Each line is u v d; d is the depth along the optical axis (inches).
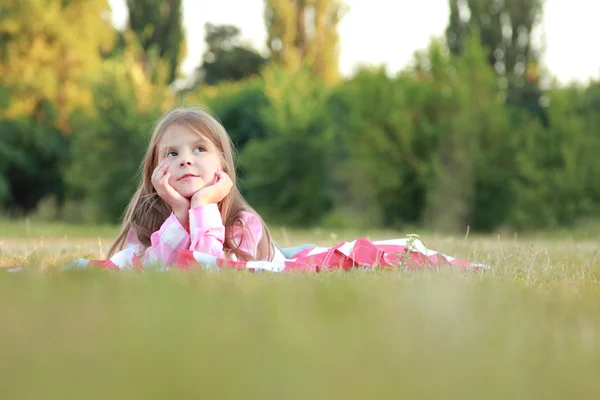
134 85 1162.0
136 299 68.4
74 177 1130.7
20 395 33.9
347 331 52.9
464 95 1077.1
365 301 71.4
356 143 1115.9
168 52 1614.2
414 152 1093.8
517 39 1390.3
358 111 1115.3
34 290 71.7
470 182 1058.1
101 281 85.4
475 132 1067.3
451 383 39.3
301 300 71.0
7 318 55.1
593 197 1010.1
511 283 104.9
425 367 42.4
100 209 1114.7
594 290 106.0
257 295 76.9
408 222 1107.9
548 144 1036.5
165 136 160.1
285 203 1138.7
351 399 35.1
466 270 135.6
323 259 157.1
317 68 1689.2
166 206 167.0
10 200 1259.2
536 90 1349.7
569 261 187.3
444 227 1049.5
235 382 37.2
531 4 1386.6
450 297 70.7
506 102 1336.1
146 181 169.0
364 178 1102.4
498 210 1066.7
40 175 1249.4
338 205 1125.7
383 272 130.3
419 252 153.3
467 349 48.5
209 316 59.6
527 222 1018.1
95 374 37.8
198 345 47.3
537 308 74.9
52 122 1227.2
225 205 162.7
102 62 1289.4
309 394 35.6
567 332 59.1
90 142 1128.8
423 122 1080.8
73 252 208.1
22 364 40.3
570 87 1093.1
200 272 107.2
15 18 1168.8
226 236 160.9
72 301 65.5
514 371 42.9
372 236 448.1
